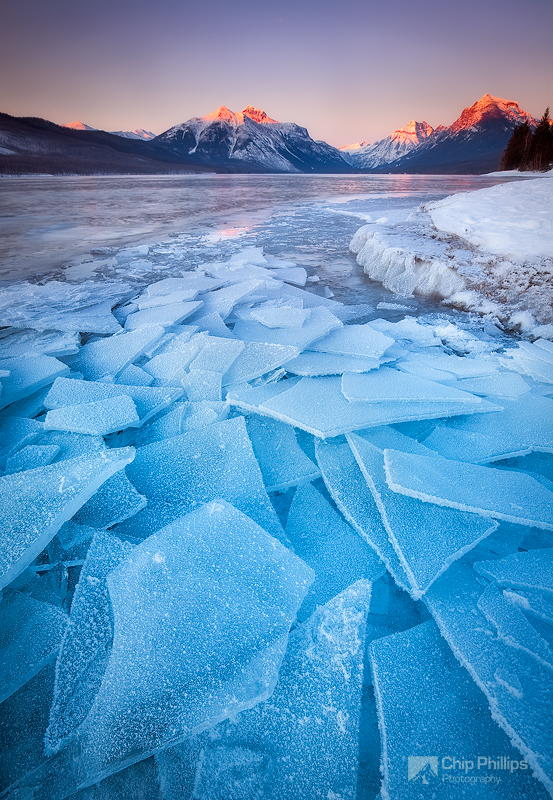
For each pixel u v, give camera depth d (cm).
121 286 286
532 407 134
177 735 58
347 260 377
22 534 79
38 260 380
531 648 66
